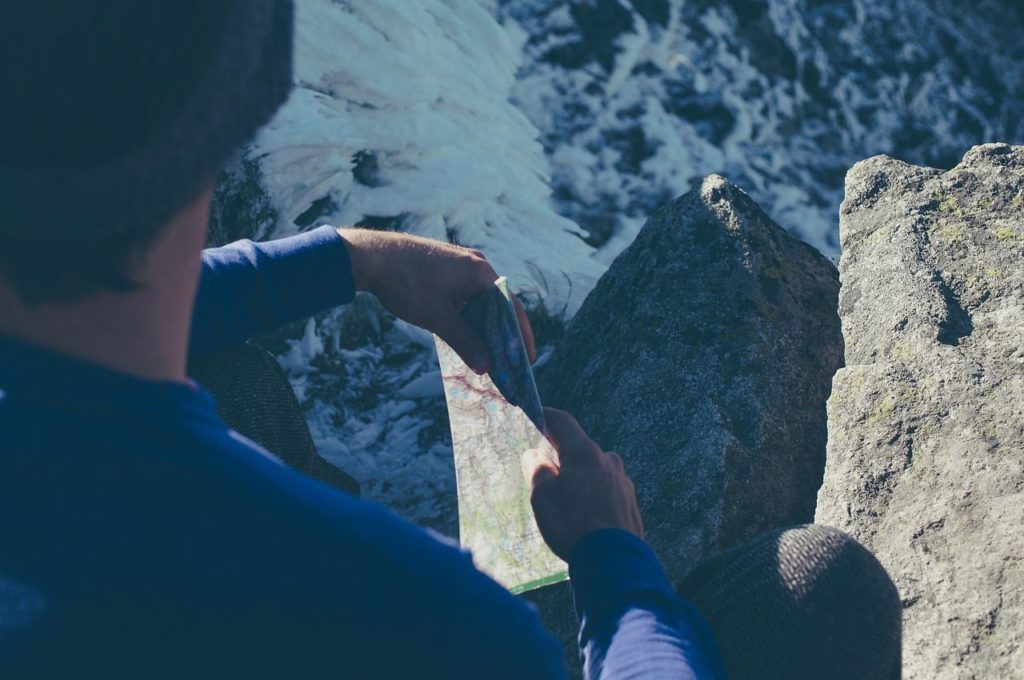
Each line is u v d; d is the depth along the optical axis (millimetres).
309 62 3715
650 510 2164
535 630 564
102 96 457
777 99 5359
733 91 5215
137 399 493
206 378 1350
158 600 488
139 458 486
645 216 4551
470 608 539
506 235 3918
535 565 1222
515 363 1250
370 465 3115
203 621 495
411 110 3881
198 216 513
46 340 492
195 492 494
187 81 468
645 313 2543
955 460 1830
